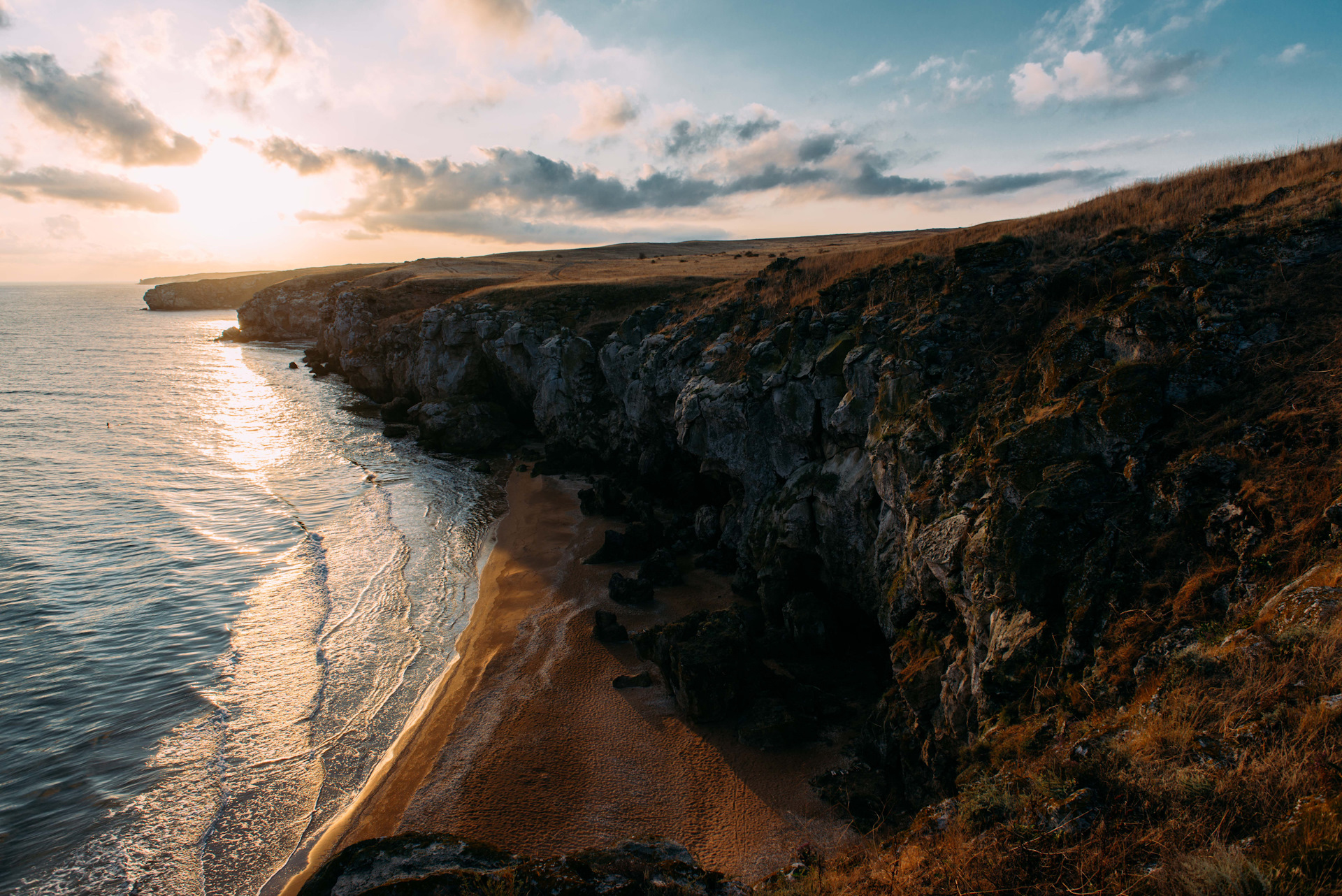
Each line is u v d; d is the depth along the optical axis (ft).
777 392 101.09
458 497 148.97
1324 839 17.37
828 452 94.58
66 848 57.26
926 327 81.92
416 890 28.84
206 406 241.55
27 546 118.62
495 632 90.17
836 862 38.70
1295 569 33.71
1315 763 20.85
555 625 91.35
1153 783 23.81
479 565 113.39
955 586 57.21
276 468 170.19
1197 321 55.57
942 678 56.75
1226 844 20.24
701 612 82.69
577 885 29.53
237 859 56.34
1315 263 55.98
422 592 103.35
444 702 75.72
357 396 265.54
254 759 67.92
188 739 70.74
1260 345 51.29
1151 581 42.27
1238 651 29.17
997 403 67.67
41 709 75.41
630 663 82.17
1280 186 72.54
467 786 62.49
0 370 304.30
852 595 85.87
